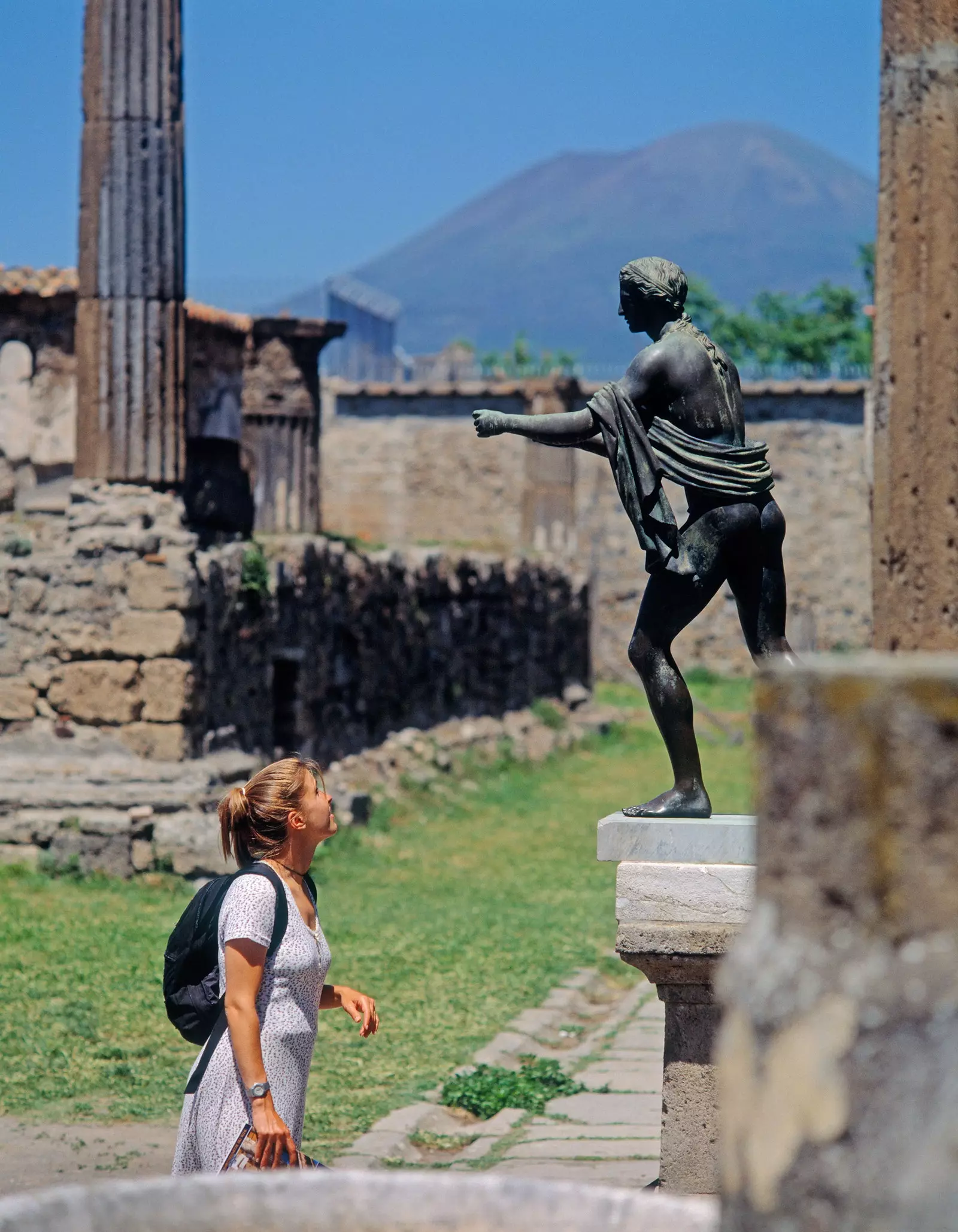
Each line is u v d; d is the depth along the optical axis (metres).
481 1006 11.20
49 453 17.75
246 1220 2.02
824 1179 1.38
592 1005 11.84
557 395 40.78
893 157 4.37
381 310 50.06
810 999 1.42
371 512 42.28
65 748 16.31
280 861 4.59
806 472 40.66
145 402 16.69
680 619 5.42
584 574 32.81
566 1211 2.04
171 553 16.38
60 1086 8.96
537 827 20.48
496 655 27.38
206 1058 4.45
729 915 5.11
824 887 1.43
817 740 1.44
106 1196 1.99
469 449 41.94
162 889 14.98
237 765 16.94
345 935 13.41
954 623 4.34
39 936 12.71
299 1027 4.43
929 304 4.32
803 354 58.41
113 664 16.27
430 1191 2.08
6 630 16.56
